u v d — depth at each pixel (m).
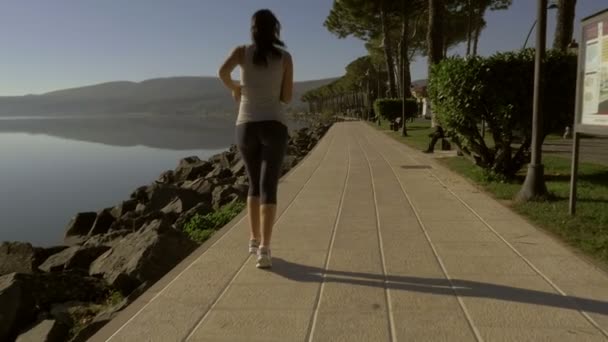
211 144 40.12
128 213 11.02
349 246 5.07
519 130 8.96
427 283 3.98
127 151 33.62
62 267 6.70
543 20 6.92
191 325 3.35
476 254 4.70
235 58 4.28
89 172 22.44
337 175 10.70
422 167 11.73
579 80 5.86
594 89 5.56
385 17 39.59
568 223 5.66
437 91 9.56
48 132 66.00
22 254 7.10
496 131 9.05
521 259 4.51
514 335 3.08
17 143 42.47
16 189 17.81
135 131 65.50
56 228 12.10
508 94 8.52
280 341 3.09
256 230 4.70
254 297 3.79
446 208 6.84
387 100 34.59
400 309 3.50
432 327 3.21
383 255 4.74
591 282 3.91
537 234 5.34
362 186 9.04
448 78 8.91
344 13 45.34
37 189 17.81
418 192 8.22
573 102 8.60
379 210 6.82
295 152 20.77
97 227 11.12
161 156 29.91
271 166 4.31
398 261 4.55
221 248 5.09
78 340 3.74
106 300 4.81
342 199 7.75
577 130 5.91
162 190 11.28
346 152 16.92
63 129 77.06
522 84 8.50
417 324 3.26
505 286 3.87
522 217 6.20
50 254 7.54
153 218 9.64
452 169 11.06
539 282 3.93
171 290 3.96
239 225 6.12
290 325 3.30
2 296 4.28
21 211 14.05
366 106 65.50
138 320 3.44
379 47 56.84
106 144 40.62
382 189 8.63
